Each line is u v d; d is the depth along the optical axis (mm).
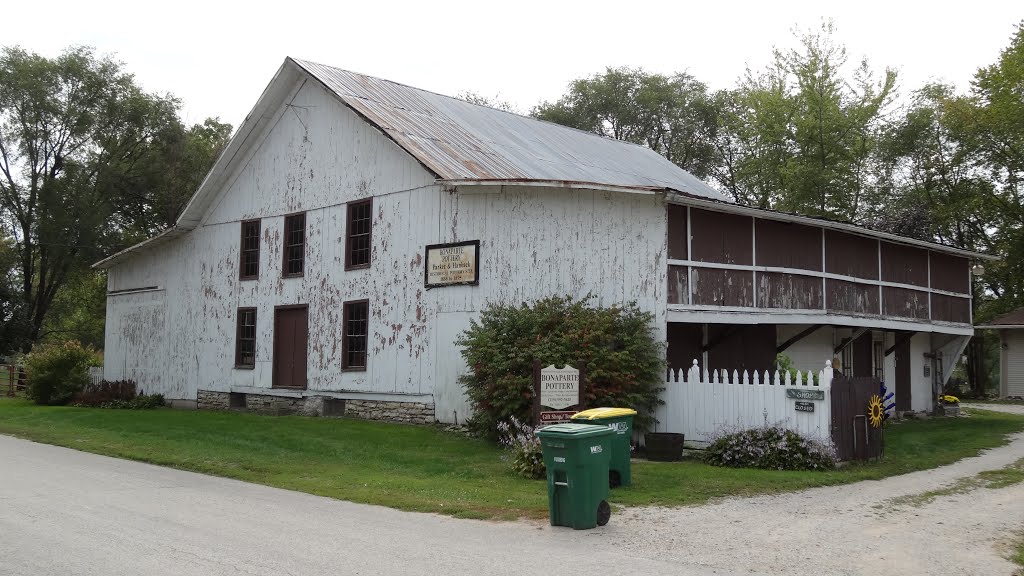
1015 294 40281
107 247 41594
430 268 19609
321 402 21938
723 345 18891
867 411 14656
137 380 27984
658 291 16469
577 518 8961
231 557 7691
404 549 8062
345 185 22016
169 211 45594
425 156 19078
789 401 14039
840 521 9430
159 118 43594
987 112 35812
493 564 7473
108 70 42156
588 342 15453
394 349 20266
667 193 16203
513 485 11961
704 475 12555
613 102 54688
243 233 24906
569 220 17656
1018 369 38750
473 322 17125
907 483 12422
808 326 21312
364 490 11500
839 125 37469
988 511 10133
